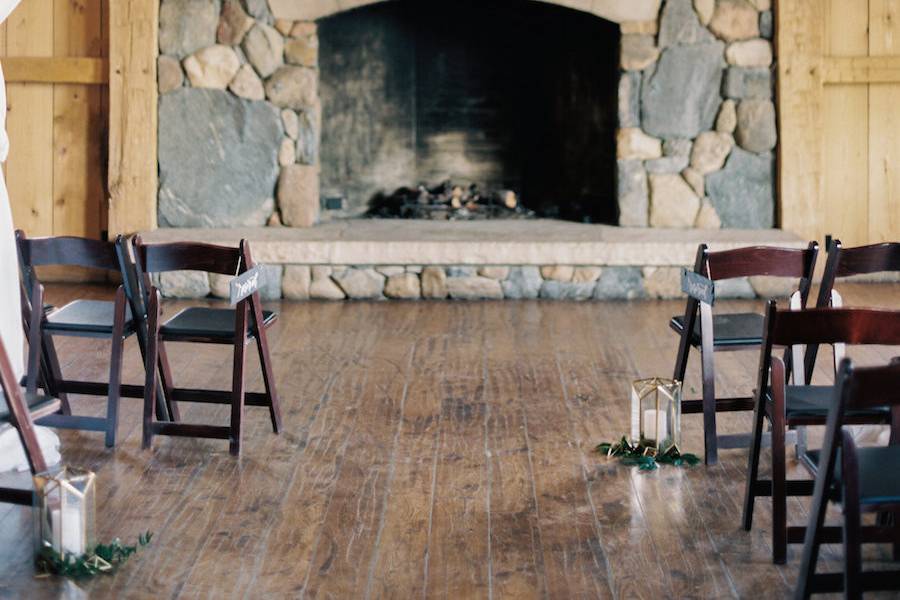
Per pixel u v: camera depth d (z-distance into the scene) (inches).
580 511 156.6
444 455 178.9
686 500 160.6
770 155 307.7
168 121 308.0
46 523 136.8
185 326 181.5
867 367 112.6
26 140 313.7
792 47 302.0
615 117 314.5
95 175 314.8
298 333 258.4
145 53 304.8
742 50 304.7
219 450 180.2
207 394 186.7
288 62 308.2
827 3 304.7
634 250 292.2
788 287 297.9
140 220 309.0
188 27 305.7
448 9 339.9
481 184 345.1
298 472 171.0
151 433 179.3
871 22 304.8
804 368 174.6
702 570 138.6
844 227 312.3
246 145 310.0
